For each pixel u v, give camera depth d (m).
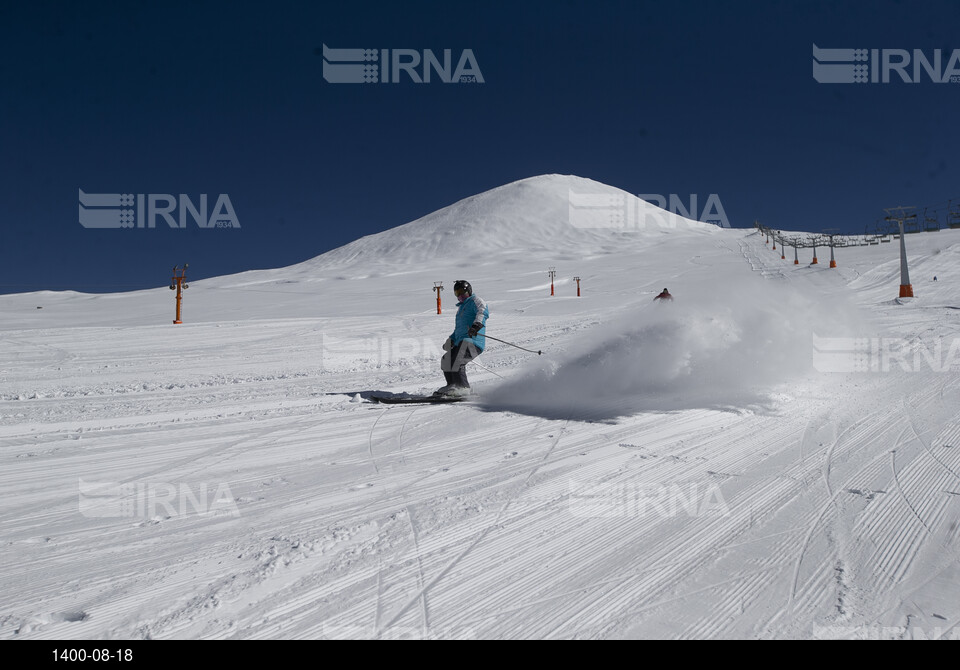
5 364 11.53
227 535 2.90
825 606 2.17
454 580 2.41
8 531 2.98
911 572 2.43
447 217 148.00
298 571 2.49
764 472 3.80
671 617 2.12
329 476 3.91
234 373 10.48
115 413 6.32
